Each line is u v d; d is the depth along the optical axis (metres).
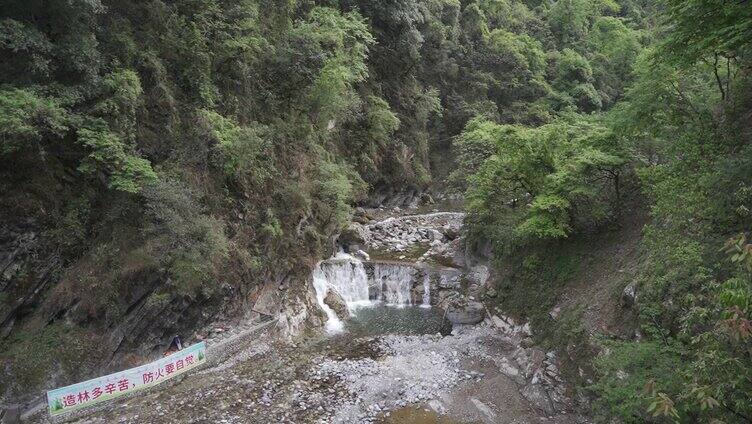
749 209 12.07
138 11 19.48
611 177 20.02
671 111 17.08
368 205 38.12
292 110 25.89
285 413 15.12
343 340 20.66
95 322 16.08
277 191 22.52
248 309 19.92
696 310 9.69
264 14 25.14
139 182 16.72
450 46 47.22
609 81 53.41
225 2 22.28
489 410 15.65
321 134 28.67
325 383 16.92
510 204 23.75
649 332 13.47
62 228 15.90
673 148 16.67
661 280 13.96
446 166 46.72
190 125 19.92
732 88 16.47
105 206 17.05
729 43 11.77
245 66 22.83
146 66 18.83
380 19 38.38
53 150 16.03
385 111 35.84
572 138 21.47
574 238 20.41
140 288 16.69
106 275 16.22
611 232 19.39
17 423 13.68
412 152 42.53
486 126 31.50
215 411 14.98
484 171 24.38
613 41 56.56
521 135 21.20
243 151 20.03
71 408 14.16
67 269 15.98
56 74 15.67
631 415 11.20
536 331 19.12
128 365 16.34
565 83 51.03
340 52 28.00
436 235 31.53
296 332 20.64
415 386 16.89
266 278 21.08
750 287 6.51
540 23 59.38
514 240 22.03
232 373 17.20
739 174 12.30
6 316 14.66
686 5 12.81
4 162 14.89
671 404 6.38
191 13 21.12
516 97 50.69
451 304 22.62
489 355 19.14
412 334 21.44
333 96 26.83
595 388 13.16
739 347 7.40
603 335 15.66
